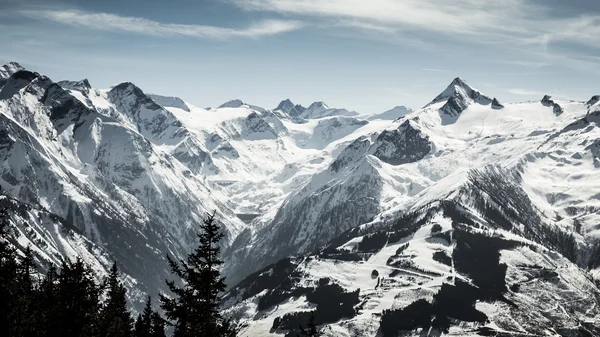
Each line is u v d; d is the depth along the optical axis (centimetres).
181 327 6116
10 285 6744
